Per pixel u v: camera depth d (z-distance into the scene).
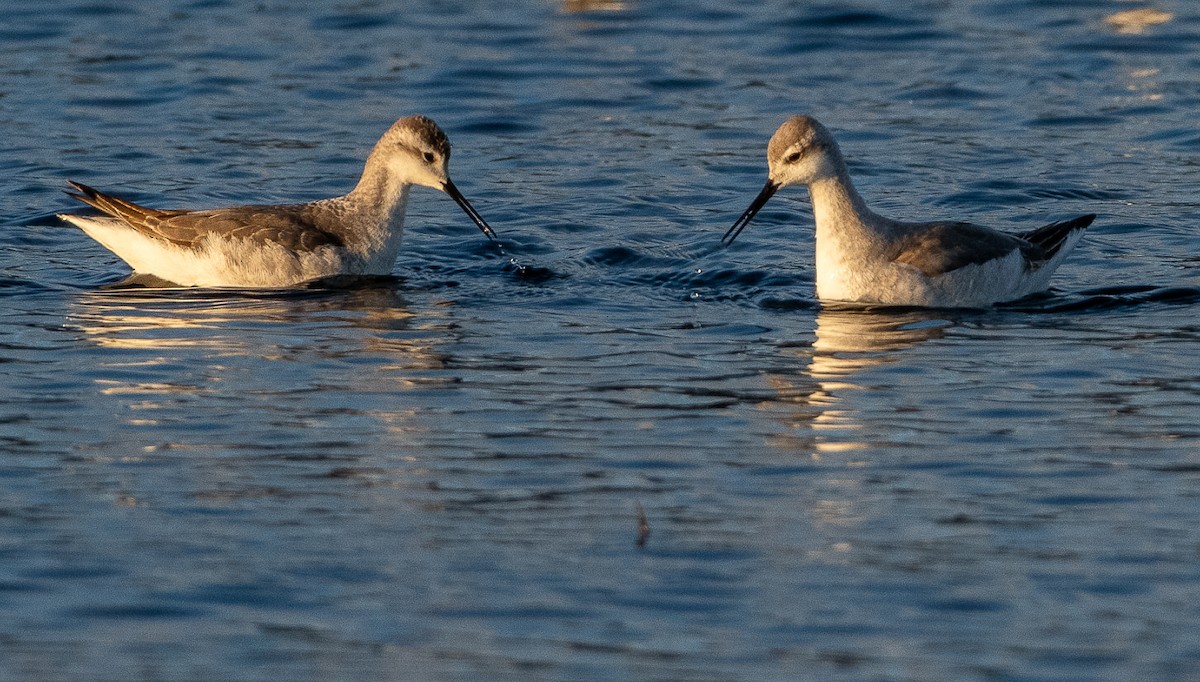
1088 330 16.50
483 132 24.97
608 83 27.34
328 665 9.52
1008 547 11.16
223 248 18.28
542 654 9.66
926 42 29.72
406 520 11.61
